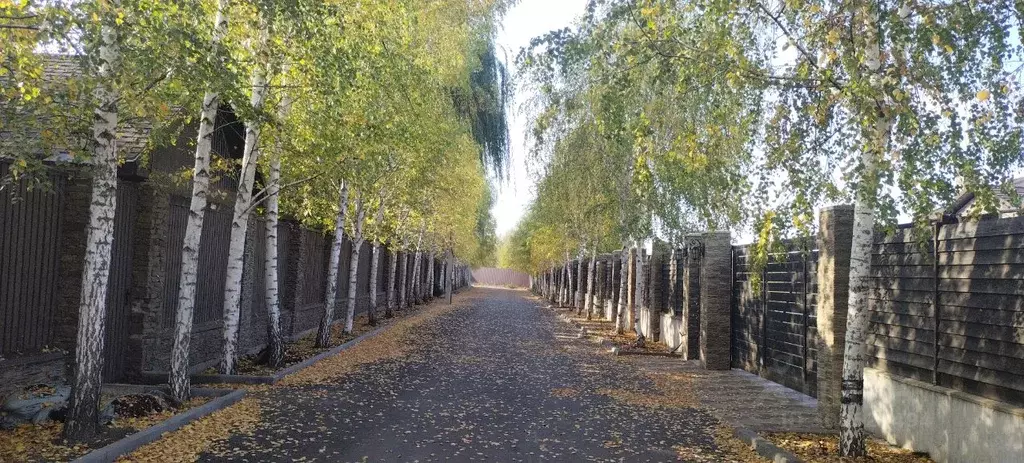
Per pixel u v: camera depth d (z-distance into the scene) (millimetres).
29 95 6641
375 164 13945
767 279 13891
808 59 7398
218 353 14375
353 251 21281
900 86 6379
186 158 12719
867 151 6621
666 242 19359
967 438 7055
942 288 7727
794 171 7746
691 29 8102
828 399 9203
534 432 8648
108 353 10688
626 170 19578
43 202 9133
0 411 7602
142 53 6879
